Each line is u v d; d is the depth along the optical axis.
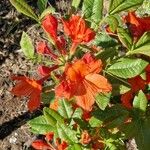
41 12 0.37
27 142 0.68
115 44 0.39
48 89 0.37
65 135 0.32
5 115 0.70
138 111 0.37
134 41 0.35
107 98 0.33
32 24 0.78
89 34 0.32
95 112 0.36
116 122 0.36
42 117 0.37
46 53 0.36
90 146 0.35
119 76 0.33
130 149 0.65
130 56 0.35
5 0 0.81
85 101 0.31
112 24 0.34
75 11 0.36
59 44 0.34
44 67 0.34
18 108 0.70
